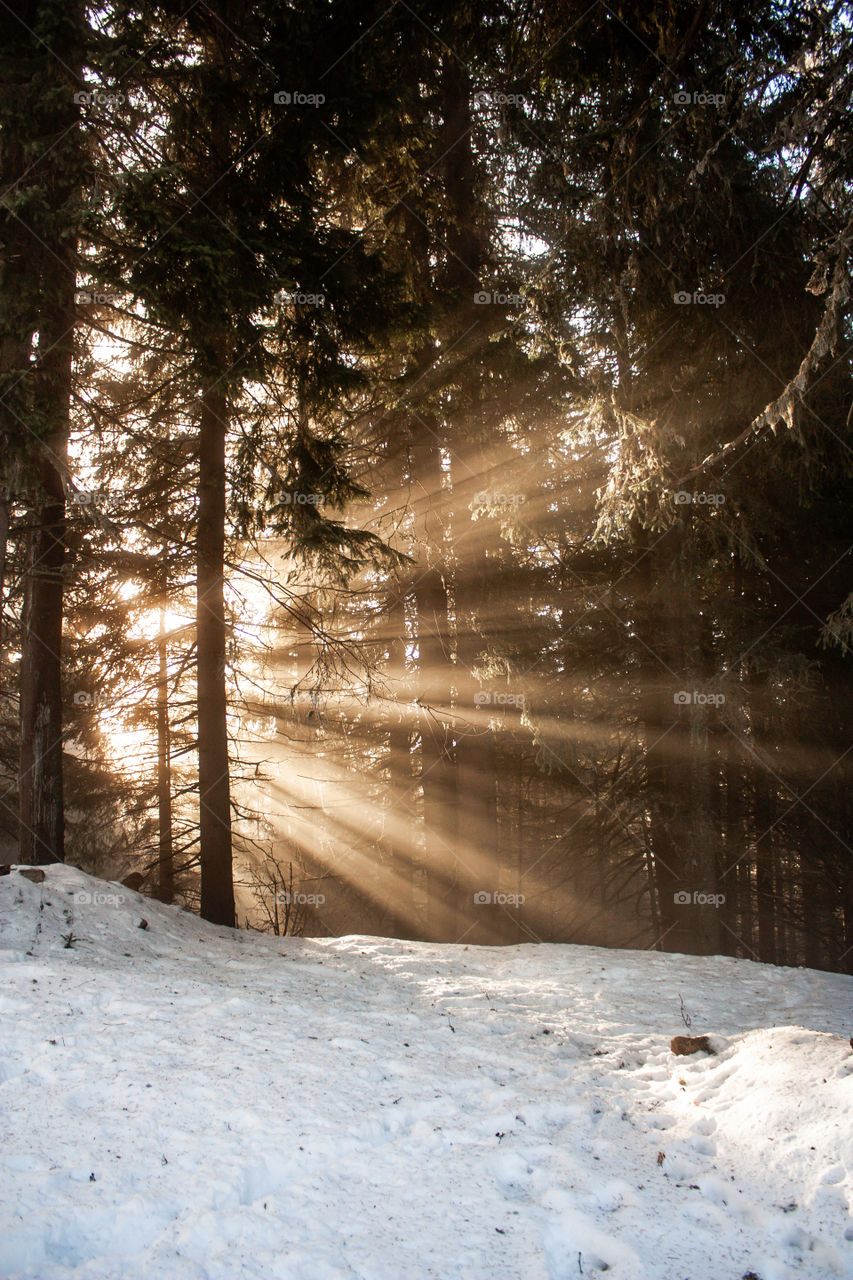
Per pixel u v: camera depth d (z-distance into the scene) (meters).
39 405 7.77
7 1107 3.54
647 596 12.19
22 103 7.44
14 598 10.35
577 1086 4.27
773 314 8.74
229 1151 3.24
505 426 12.83
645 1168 3.32
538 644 13.85
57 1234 2.69
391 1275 2.58
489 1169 3.25
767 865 15.09
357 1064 4.32
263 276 8.83
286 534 9.98
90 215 7.38
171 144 9.28
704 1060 4.81
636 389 9.84
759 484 11.46
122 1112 3.52
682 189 8.21
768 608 13.34
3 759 17.34
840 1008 6.60
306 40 8.85
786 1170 3.23
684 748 11.62
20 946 6.18
